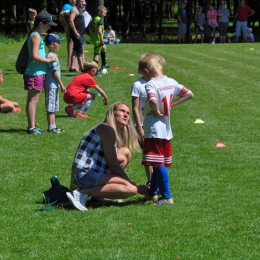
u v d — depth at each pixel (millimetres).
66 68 21500
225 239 6422
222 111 14164
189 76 19734
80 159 7547
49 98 11930
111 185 7516
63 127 12508
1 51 27234
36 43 11477
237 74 20109
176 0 70188
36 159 10039
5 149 10695
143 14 50125
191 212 7301
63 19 20016
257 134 11844
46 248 6223
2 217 7195
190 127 12484
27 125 12773
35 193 8203
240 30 36062
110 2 48750
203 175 9102
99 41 20500
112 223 6910
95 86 13570
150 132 7418
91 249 6176
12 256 6035
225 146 10898
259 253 6047
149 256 5961
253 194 8117
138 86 7922
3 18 64250
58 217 7137
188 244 6281
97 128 7559
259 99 15711
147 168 8109
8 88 17406
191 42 38688
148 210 7379
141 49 28797
